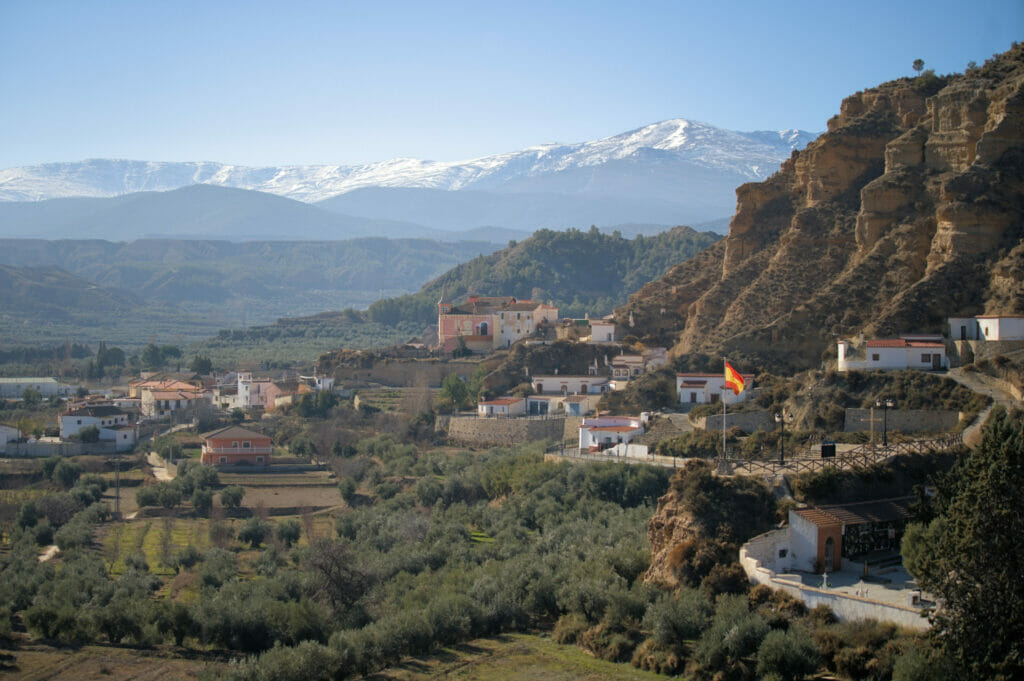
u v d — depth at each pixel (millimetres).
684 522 97750
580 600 97688
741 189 191875
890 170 162125
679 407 156250
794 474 99438
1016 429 78500
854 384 129500
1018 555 71875
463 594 104188
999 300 133000
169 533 144500
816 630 82062
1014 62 162375
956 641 71938
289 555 128750
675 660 85562
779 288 165250
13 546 136500
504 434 175125
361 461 175125
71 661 100312
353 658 93188
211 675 92188
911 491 99438
